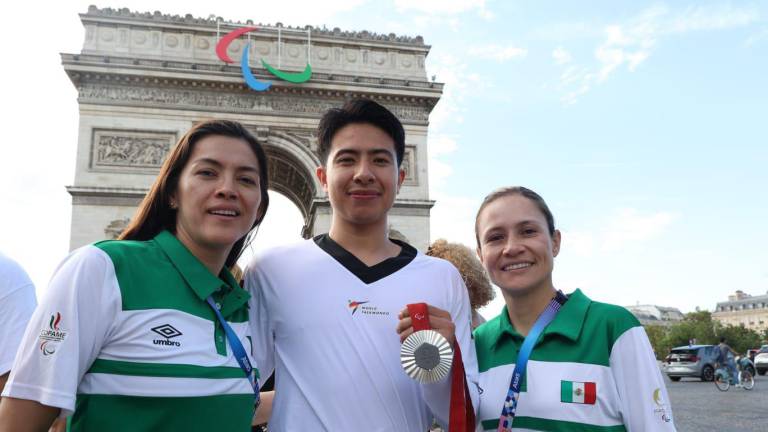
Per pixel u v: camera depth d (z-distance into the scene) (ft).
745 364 25.43
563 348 3.57
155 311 2.80
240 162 3.24
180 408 2.67
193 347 2.82
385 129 3.57
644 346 3.44
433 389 3.23
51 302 2.58
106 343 2.71
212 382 2.81
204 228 3.10
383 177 3.50
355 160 3.50
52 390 2.44
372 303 3.35
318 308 3.33
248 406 3.02
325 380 3.18
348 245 3.59
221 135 3.29
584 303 3.74
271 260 3.58
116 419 2.59
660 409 3.30
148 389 2.63
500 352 3.85
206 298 3.01
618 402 3.41
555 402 3.42
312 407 3.14
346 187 3.48
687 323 118.62
